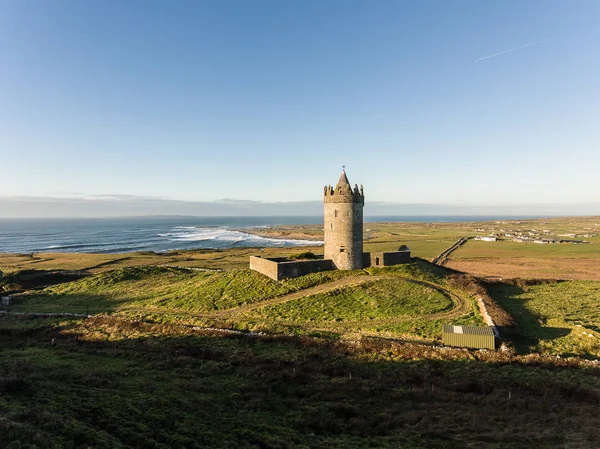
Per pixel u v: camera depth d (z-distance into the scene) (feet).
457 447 56.34
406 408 72.08
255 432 59.88
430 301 140.97
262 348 106.73
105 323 136.05
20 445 44.78
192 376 88.22
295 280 164.45
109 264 312.50
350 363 94.02
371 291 149.18
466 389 79.66
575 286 193.88
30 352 109.60
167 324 130.93
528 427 63.00
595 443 55.52
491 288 185.88
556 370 88.89
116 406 67.15
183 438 55.83
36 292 195.11
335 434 62.28
